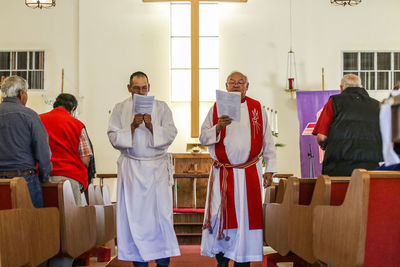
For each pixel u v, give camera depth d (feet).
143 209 15.40
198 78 35.76
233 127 16.12
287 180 15.49
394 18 38.19
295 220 14.30
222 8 38.04
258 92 37.65
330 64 37.88
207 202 16.08
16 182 12.25
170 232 15.60
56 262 15.24
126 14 37.96
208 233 15.99
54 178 17.15
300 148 35.01
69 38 38.11
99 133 37.35
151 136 15.46
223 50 37.86
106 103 37.55
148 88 15.98
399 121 7.91
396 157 7.97
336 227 11.38
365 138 15.60
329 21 38.04
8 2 38.24
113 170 37.11
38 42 38.14
